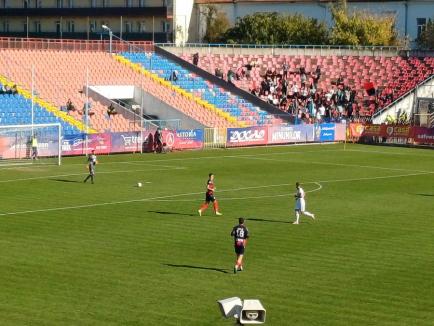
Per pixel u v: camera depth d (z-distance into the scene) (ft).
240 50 512.63
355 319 138.31
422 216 230.89
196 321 135.85
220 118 442.91
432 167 350.23
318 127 445.37
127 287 154.40
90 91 424.87
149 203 245.24
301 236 201.05
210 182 227.81
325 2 608.19
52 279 159.02
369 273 166.71
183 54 496.23
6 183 281.33
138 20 596.29
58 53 447.01
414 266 172.86
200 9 613.93
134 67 462.19
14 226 207.72
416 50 531.09
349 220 222.89
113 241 191.93
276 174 319.27
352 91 498.28
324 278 162.50
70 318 136.46
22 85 408.87
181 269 167.73
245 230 166.50
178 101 445.37
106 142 373.40
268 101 478.18
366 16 590.55
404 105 495.41
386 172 331.16
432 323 136.77
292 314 140.46
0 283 155.74
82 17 594.65
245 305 104.01
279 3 623.36
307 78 506.89
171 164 344.28
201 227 209.97
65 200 247.70
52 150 357.41
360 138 453.99
